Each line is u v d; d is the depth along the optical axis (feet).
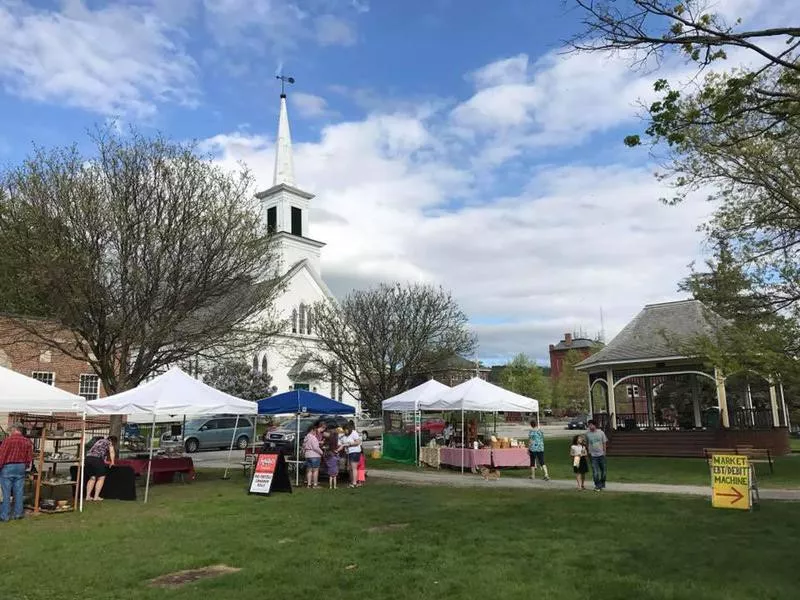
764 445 79.30
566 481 58.75
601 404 218.18
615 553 27.22
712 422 88.48
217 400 54.85
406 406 75.77
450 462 72.28
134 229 60.54
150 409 49.85
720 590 21.48
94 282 57.77
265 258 70.79
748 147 51.96
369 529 34.42
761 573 23.67
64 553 28.81
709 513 37.86
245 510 41.88
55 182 58.13
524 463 70.49
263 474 51.31
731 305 57.16
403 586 22.43
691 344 59.62
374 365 107.65
